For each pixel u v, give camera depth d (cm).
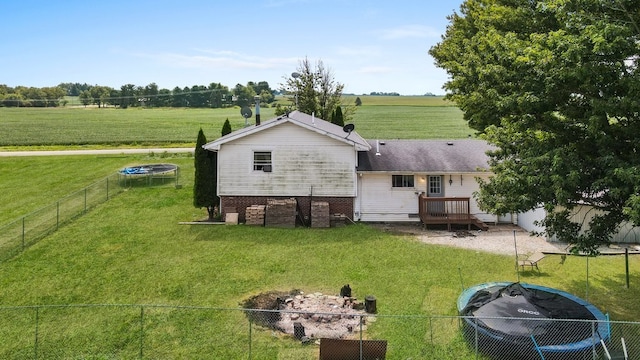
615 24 993
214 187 2367
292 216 2225
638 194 914
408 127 7300
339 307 1313
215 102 14462
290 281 1529
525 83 1153
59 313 1295
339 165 2323
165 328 1200
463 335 1120
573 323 1052
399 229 2225
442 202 2305
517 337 1003
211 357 1057
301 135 2312
